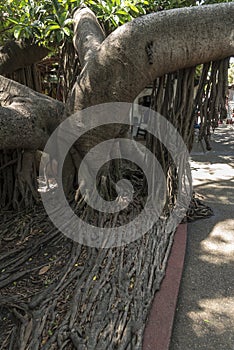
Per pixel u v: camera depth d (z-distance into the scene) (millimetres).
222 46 1885
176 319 1547
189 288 1777
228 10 1843
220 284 1817
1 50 3227
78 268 1741
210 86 2184
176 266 1897
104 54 1922
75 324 1346
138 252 1884
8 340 1303
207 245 2262
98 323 1346
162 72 2002
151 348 1283
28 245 2020
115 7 2324
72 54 2900
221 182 3982
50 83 5312
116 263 1758
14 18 2580
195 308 1621
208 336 1447
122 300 1489
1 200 2609
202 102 2250
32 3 2439
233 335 1453
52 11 2479
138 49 1850
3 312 1467
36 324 1347
